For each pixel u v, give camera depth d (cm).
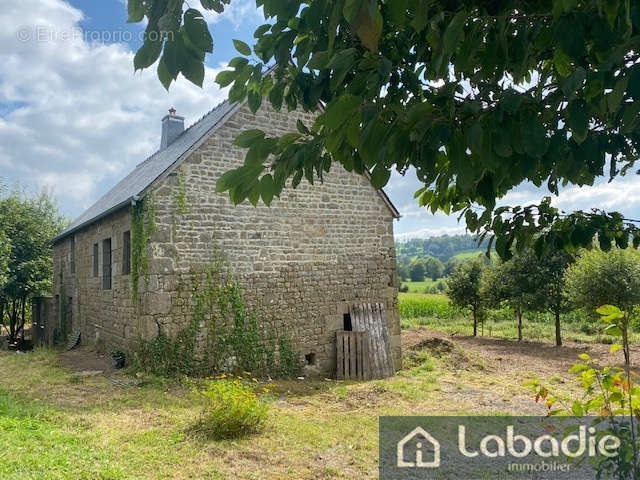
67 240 1664
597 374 247
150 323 987
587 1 149
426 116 154
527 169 158
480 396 959
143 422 715
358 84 162
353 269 1245
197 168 1051
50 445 580
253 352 1087
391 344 1270
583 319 2394
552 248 280
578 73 135
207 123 1227
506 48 152
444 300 3541
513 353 1612
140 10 157
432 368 1260
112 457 563
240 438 658
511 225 285
